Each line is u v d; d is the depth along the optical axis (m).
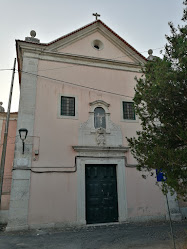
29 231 7.94
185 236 6.88
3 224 9.67
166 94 5.27
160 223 9.26
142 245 6.05
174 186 4.96
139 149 5.94
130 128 10.97
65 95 10.52
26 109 9.72
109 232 7.72
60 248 5.87
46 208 8.66
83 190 9.34
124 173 10.12
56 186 9.05
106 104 10.94
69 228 8.50
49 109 10.04
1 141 12.30
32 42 10.66
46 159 9.27
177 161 4.76
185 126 5.37
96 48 12.13
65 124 10.03
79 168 9.55
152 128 5.99
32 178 8.87
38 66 10.59
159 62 5.48
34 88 10.15
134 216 9.64
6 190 11.13
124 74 11.93
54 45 11.08
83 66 11.31
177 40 5.36
